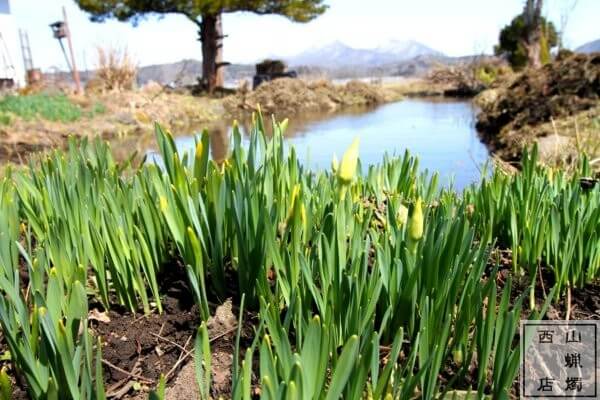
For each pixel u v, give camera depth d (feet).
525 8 85.76
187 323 4.65
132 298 4.78
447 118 50.31
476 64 95.25
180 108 55.83
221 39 82.53
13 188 6.30
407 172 7.07
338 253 3.92
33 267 3.77
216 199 4.52
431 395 3.27
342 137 37.68
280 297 4.54
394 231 4.45
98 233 4.67
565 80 30.63
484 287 3.65
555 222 4.94
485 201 6.02
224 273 4.77
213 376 3.90
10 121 34.35
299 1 77.66
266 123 50.70
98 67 62.03
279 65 96.53
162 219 5.32
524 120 30.58
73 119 41.34
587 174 6.97
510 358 3.19
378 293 3.70
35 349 3.48
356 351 2.88
